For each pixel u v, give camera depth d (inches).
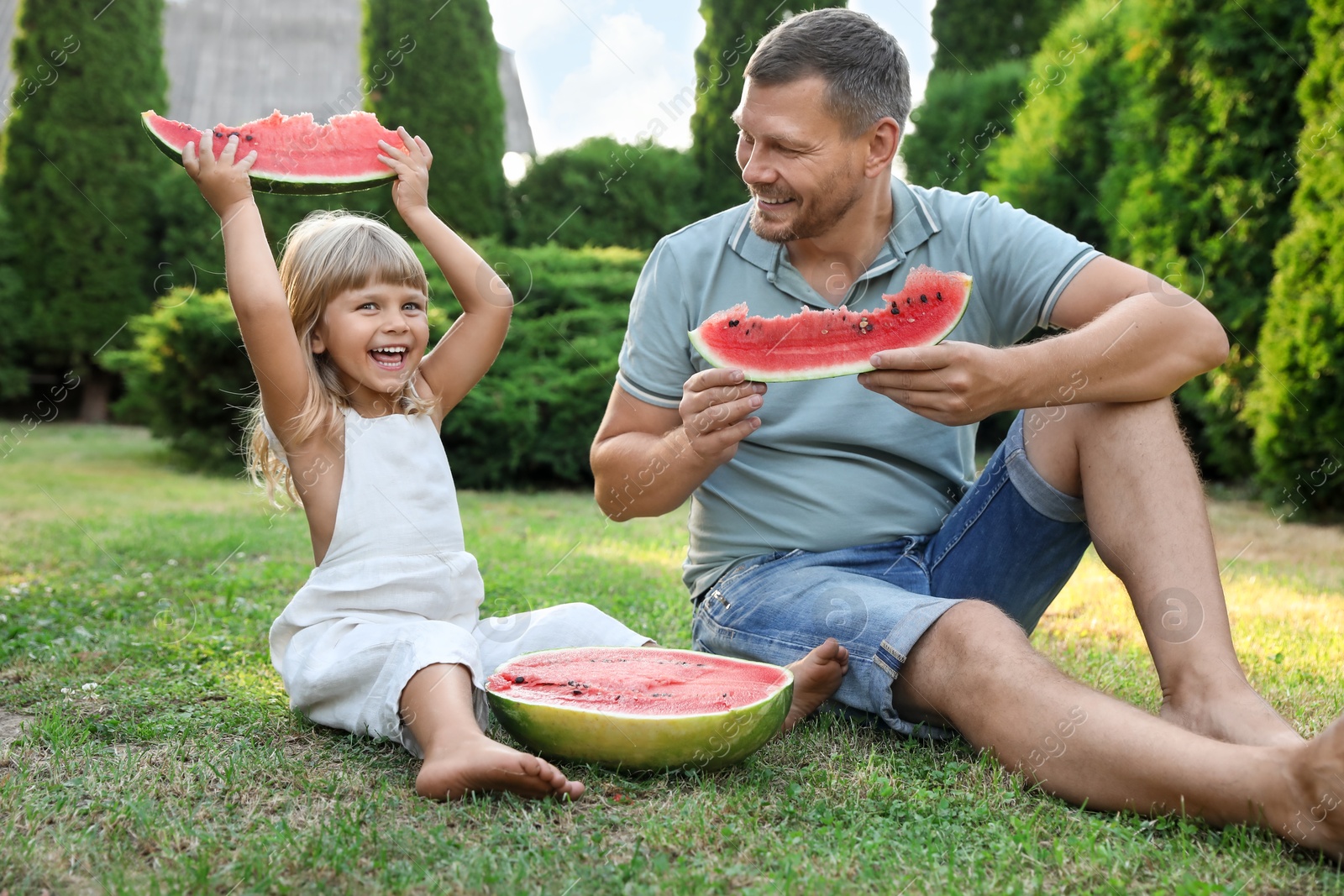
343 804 71.1
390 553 91.4
